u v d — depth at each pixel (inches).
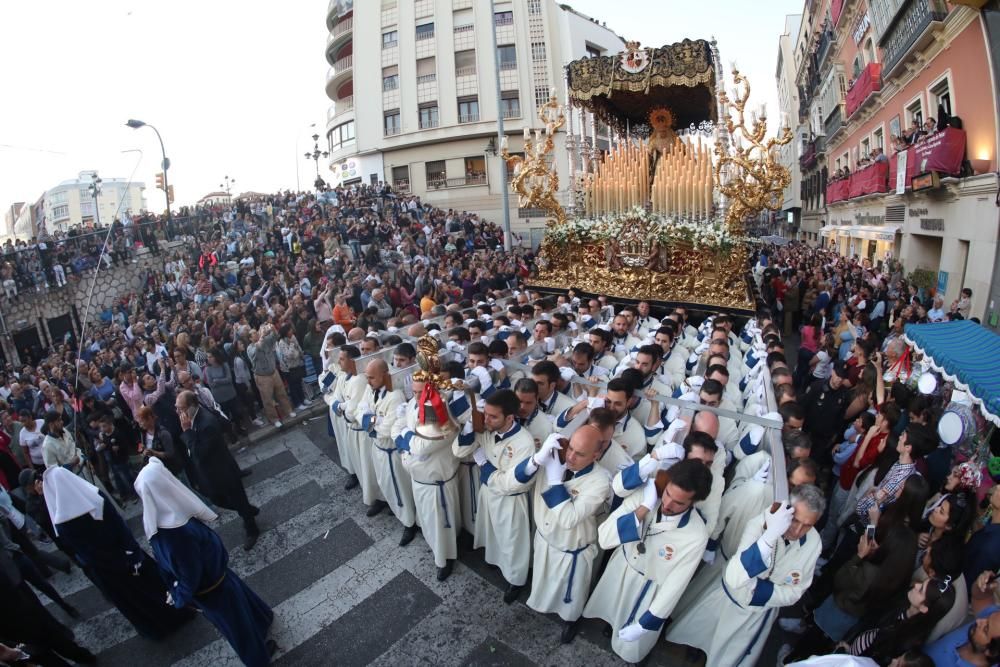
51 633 171.5
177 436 280.1
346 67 1612.9
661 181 465.1
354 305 482.3
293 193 1157.7
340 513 252.5
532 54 1262.3
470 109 1285.7
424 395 177.5
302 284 546.6
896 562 129.3
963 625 116.0
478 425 173.0
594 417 148.6
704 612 150.5
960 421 181.9
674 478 125.4
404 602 193.0
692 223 433.7
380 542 228.4
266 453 321.4
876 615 136.0
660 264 452.4
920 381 224.1
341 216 932.0
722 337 261.1
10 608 159.8
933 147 486.3
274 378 351.9
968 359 215.9
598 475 151.0
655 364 219.6
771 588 126.3
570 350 247.4
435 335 295.3
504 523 175.2
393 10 1330.0
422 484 195.3
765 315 407.5
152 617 185.3
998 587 119.3
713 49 438.6
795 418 167.5
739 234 426.6
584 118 548.7
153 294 578.9
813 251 1027.9
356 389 245.1
